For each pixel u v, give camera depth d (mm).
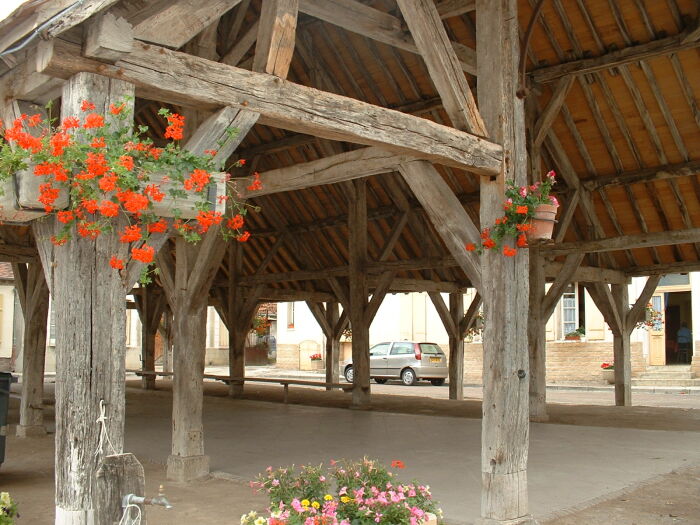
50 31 2977
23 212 3168
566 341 19016
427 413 11344
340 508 3473
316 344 24750
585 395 16016
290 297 15172
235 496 5750
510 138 5090
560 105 8789
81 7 2949
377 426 9641
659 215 10031
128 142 3109
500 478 4754
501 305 4891
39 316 9344
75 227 3148
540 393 10023
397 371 19344
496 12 5184
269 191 5984
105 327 3197
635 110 8922
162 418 10766
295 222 13344
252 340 30516
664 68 8352
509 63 5172
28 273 9414
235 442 8289
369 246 12891
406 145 4441
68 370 3143
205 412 11438
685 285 17656
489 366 4898
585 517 5086
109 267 3211
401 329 22203
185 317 6438
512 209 4832
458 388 13859
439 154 4625
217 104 3551
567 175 9914
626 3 7793
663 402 13859
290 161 11633
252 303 14133
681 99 8602
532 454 7379
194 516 5145
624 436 8547
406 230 12234
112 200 3004
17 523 5000
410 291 13789
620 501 5527
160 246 3396
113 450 3191
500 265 4914
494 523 4688
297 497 3629
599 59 8266
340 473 3807
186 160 3287
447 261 11023
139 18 3225
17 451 8039
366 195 12156
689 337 18109
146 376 16031
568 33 8273
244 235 3729
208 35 5977
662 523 4941
